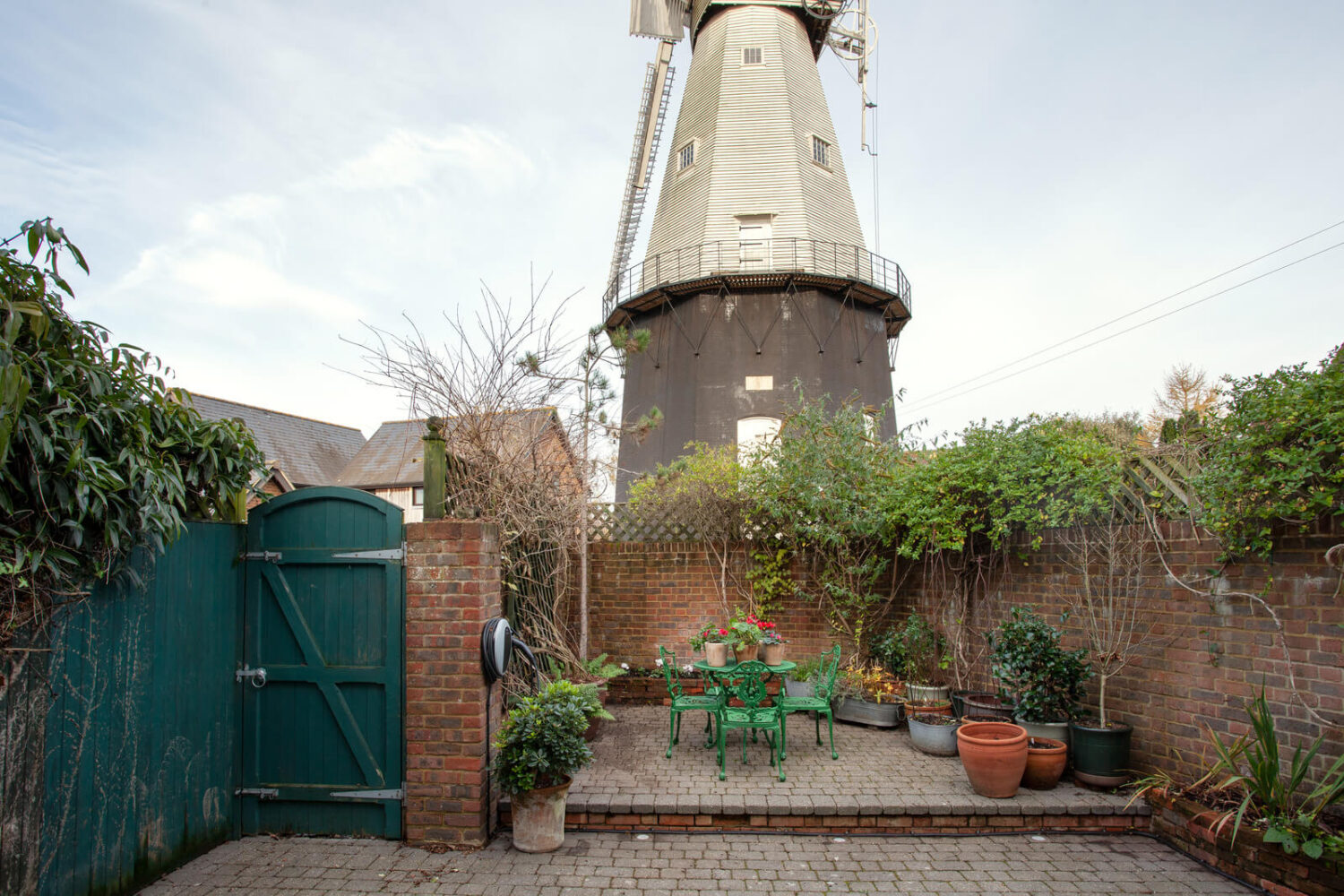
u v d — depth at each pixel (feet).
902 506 23.34
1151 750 16.61
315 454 85.51
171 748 13.53
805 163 54.44
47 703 11.05
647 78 66.44
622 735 21.33
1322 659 13.14
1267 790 12.99
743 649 20.12
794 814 15.61
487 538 15.33
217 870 13.56
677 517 27.14
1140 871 13.74
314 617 15.43
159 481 12.42
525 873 13.58
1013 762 15.94
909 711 21.45
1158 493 16.42
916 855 14.43
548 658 21.47
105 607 12.14
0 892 10.21
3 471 9.89
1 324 9.11
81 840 11.57
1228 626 14.94
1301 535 13.56
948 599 23.73
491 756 15.40
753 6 58.75
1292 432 13.00
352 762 15.15
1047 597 19.98
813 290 50.44
